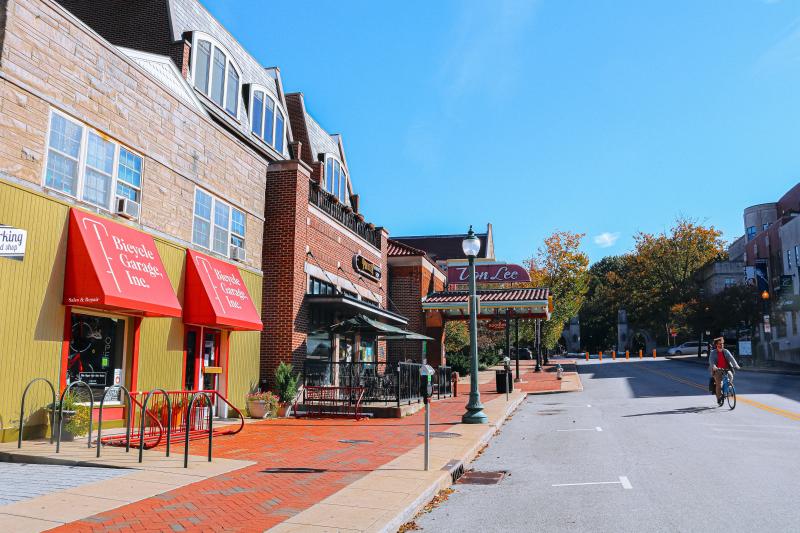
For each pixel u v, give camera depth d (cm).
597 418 1772
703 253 7369
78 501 735
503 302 3159
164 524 653
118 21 2022
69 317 1158
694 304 5734
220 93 2050
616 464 1070
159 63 1708
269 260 1970
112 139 1306
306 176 2067
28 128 1095
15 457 980
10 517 660
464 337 3812
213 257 1645
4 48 1052
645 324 8069
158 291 1316
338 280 2358
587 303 9569
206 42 1997
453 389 2636
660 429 1472
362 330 2084
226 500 767
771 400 2064
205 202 1641
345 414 1816
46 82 1138
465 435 1422
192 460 1024
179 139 1536
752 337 5359
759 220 6450
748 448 1169
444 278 3944
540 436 1479
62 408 1086
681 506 771
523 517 752
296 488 848
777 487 852
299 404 1914
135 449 1105
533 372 4262
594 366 5025
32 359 1083
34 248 1093
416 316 3244
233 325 1568
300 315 1983
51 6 1152
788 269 4572
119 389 1310
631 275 8044
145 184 1402
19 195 1067
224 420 1638
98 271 1148
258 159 1930
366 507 747
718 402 1895
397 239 6047
